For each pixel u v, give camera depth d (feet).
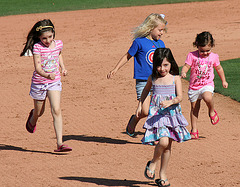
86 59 183.83
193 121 91.56
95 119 106.32
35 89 84.38
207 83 90.12
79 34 252.21
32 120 89.35
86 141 91.20
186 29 255.91
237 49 189.57
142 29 87.40
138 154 83.05
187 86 134.21
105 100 122.52
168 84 67.41
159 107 67.21
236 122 100.83
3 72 163.73
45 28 81.41
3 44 229.86
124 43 219.20
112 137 93.81
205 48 87.61
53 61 83.92
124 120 105.29
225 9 336.49
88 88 136.36
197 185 68.08
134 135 95.25
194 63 89.30
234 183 68.80
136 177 71.97
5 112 113.70
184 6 360.07
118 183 69.31
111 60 179.63
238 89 127.65
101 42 224.74
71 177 72.08
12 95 130.62
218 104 115.14
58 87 84.84
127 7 363.76
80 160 80.28
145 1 395.55
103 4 384.47
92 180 70.59
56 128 83.61
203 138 91.30
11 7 376.27
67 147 82.69
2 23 302.66
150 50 86.89
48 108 115.24
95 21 299.58
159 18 87.51
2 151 85.87
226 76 143.64
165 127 65.36
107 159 80.64
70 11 350.23
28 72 162.81
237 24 265.54
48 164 78.48
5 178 72.13
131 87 136.46
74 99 124.06
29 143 90.84
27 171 75.20
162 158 66.80
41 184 69.21
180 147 86.33
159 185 66.69
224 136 92.02
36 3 395.55
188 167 75.77
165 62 66.44
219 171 73.82
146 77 87.20
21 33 261.44
